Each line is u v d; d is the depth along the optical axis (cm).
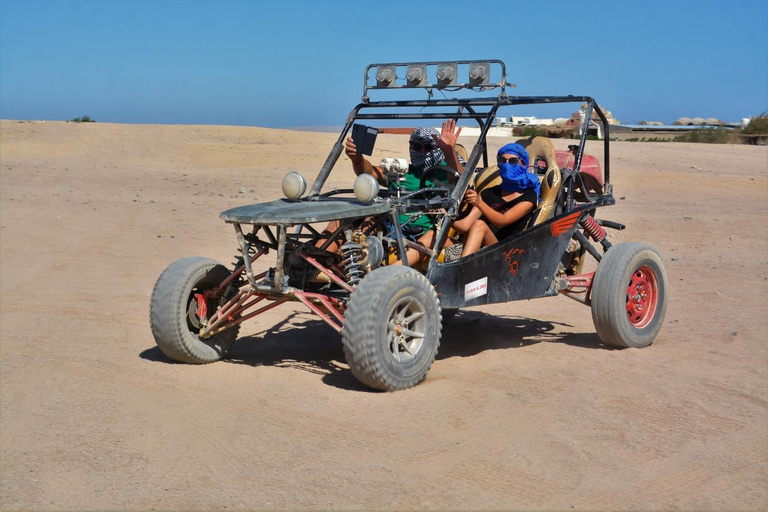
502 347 735
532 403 551
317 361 674
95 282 1027
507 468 440
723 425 514
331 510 389
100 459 455
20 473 436
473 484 420
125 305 902
